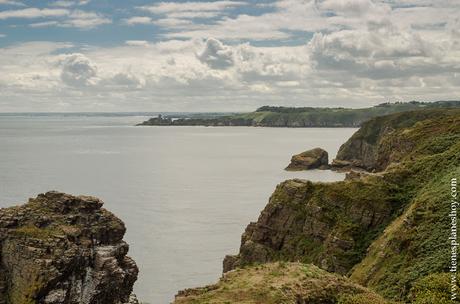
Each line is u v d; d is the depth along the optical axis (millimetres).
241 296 41188
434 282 45969
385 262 63094
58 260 65812
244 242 99812
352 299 41375
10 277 67125
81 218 73438
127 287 73062
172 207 161000
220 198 178625
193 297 42375
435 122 125062
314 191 93938
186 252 112062
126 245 74938
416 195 83938
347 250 80688
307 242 88438
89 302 67562
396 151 125938
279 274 45031
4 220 69625
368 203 86062
